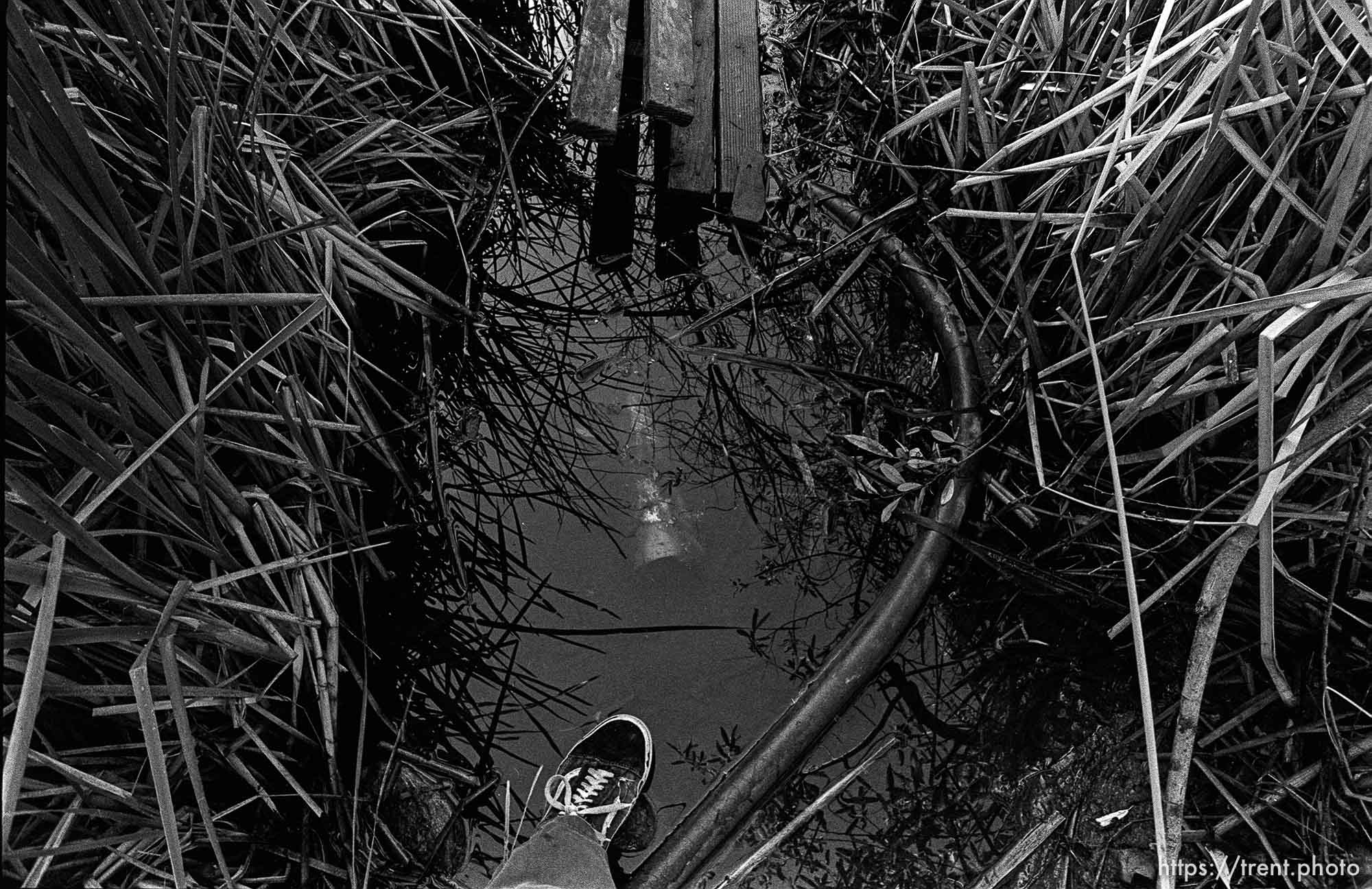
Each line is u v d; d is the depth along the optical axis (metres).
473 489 1.89
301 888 1.37
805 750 1.57
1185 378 1.43
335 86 1.98
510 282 2.17
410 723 1.63
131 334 1.07
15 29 0.84
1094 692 1.63
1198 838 1.45
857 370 2.03
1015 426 1.76
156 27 1.42
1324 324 1.23
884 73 2.26
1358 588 1.49
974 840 1.57
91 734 1.22
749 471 1.98
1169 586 1.41
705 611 1.85
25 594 1.13
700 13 2.29
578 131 2.08
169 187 1.30
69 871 1.16
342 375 1.63
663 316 2.16
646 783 1.64
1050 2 1.73
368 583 1.69
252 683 1.39
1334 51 1.22
